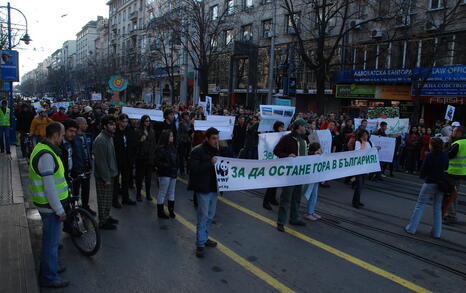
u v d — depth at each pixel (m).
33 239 5.07
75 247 4.91
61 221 3.82
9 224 5.34
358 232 5.96
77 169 5.82
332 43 23.95
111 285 3.92
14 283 3.67
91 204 6.86
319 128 13.27
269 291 3.92
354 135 9.49
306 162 6.02
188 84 37.59
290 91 15.41
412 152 12.52
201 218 4.75
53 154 3.71
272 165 5.66
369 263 4.75
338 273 4.42
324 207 7.43
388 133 12.13
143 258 4.63
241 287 3.98
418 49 18.75
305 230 5.95
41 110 9.90
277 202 7.52
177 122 10.64
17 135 16.70
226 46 25.70
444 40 18.23
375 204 7.85
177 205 7.08
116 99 17.03
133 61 42.25
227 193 8.19
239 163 5.36
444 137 10.30
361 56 22.69
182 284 3.99
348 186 9.65
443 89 17.91
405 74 19.23
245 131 11.22
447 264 4.84
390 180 10.88
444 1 15.68
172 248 4.98
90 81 55.47
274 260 4.72
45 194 3.65
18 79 12.46
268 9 28.34
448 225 6.67
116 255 4.69
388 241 5.61
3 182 7.82
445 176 5.66
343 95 23.16
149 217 6.29
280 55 27.20
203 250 4.78
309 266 4.59
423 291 4.07
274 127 7.75
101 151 5.40
